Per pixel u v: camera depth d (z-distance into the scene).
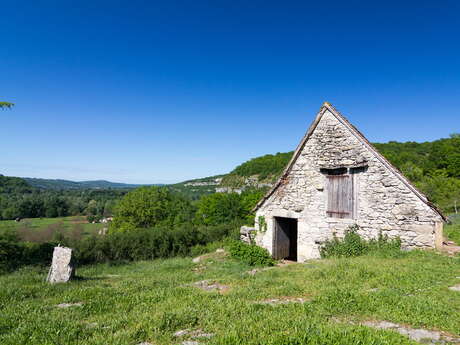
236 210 44.19
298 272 7.80
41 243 17.53
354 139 10.93
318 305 4.81
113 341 3.68
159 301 5.64
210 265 11.58
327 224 11.32
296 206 12.24
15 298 6.15
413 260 8.11
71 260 8.56
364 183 10.57
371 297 5.02
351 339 3.31
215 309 4.75
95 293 6.39
